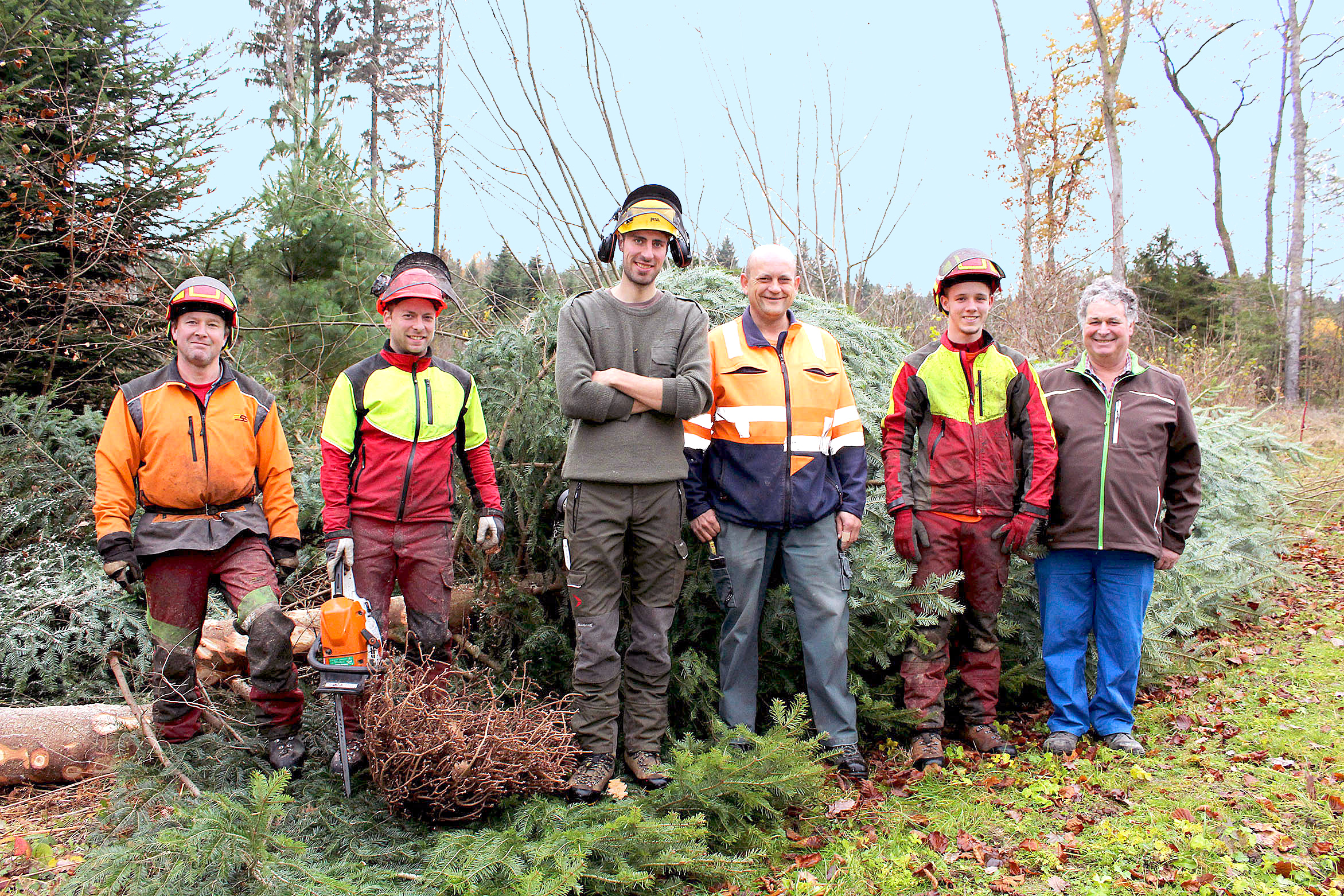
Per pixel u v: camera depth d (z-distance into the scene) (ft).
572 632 11.17
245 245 21.88
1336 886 7.84
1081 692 11.30
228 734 10.37
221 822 6.98
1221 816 9.25
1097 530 10.75
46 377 16.98
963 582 11.06
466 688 9.50
